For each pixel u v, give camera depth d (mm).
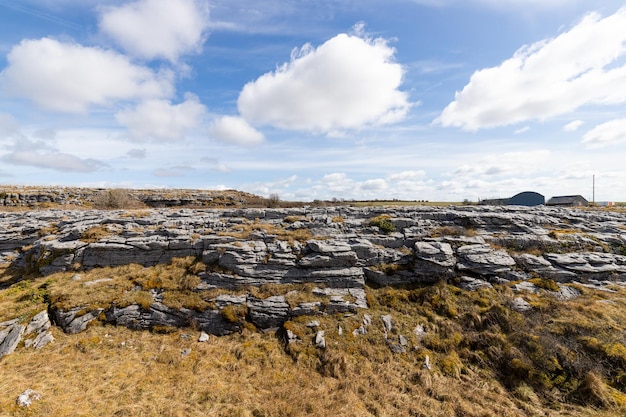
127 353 15523
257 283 19203
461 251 20984
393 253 21453
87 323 17016
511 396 12859
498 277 19594
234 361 15242
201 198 61281
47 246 22047
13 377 12984
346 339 16297
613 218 27484
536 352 13914
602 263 20328
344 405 12547
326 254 20453
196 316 17656
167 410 11883
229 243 21250
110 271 20609
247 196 67125
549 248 21875
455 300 18375
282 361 15328
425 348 15844
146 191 61969
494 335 15516
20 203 47062
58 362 14375
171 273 20062
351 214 27062
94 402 12000
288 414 12109
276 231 23094
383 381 14008
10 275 22406
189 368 14641
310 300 18203
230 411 12102
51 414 11094
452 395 13031
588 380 12352
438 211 27266
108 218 25234
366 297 19000
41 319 16500
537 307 16891
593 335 14336
